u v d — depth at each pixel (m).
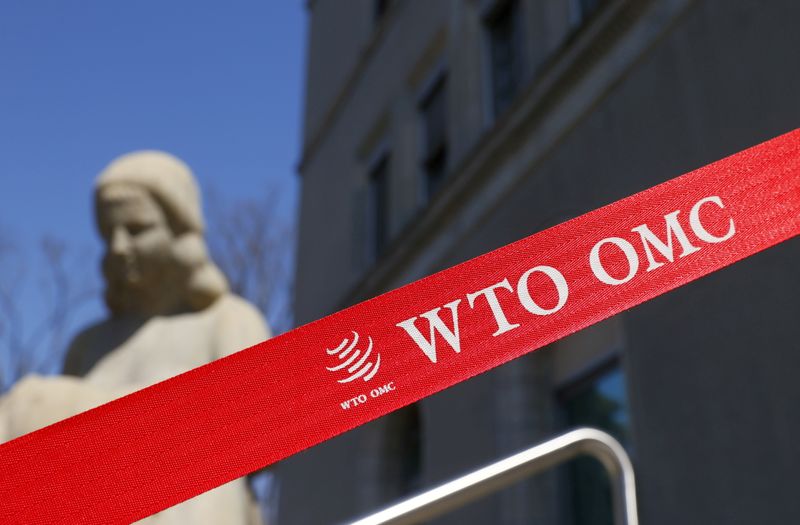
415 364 1.34
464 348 1.35
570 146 6.71
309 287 13.44
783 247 4.36
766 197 1.49
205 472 1.26
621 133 6.07
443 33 10.38
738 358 4.56
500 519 6.74
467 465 7.53
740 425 4.46
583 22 6.54
